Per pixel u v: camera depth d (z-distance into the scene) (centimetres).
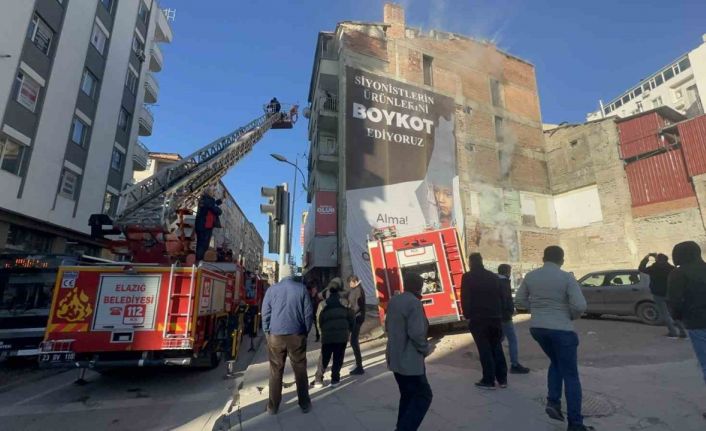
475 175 2328
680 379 516
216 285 812
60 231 1830
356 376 645
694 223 1930
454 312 991
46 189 1717
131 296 668
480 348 525
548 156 2691
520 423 395
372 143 1992
